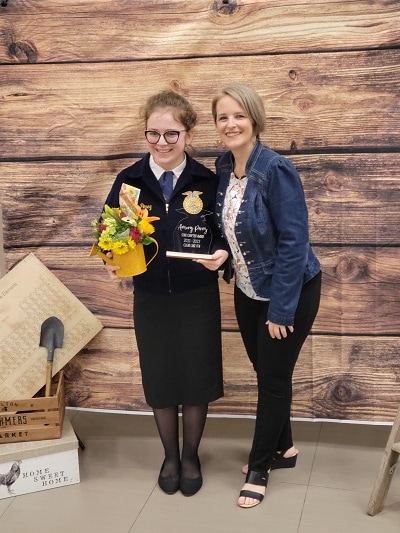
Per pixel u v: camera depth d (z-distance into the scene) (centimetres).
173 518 229
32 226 262
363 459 262
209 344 234
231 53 240
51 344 257
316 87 238
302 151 244
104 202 258
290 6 233
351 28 232
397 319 253
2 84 251
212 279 232
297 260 207
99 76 247
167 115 212
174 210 222
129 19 241
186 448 246
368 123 238
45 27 245
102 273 264
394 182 241
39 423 245
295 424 291
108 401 276
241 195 212
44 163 256
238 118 205
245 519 227
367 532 218
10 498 242
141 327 234
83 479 253
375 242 248
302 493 241
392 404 261
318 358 262
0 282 258
